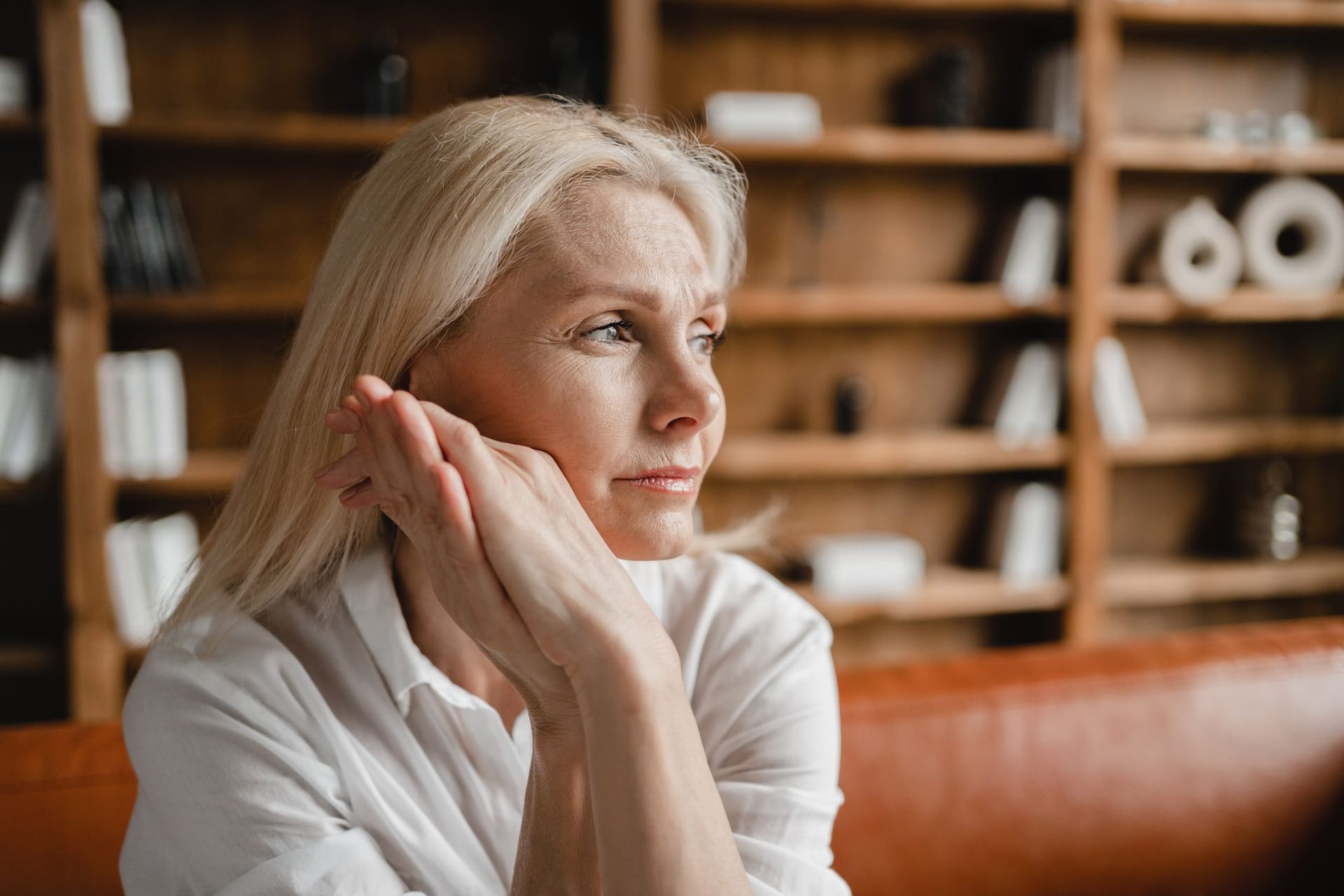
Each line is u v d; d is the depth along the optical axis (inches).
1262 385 130.6
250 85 105.9
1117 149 112.2
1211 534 131.6
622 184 28.0
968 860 43.5
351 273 28.4
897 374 122.7
